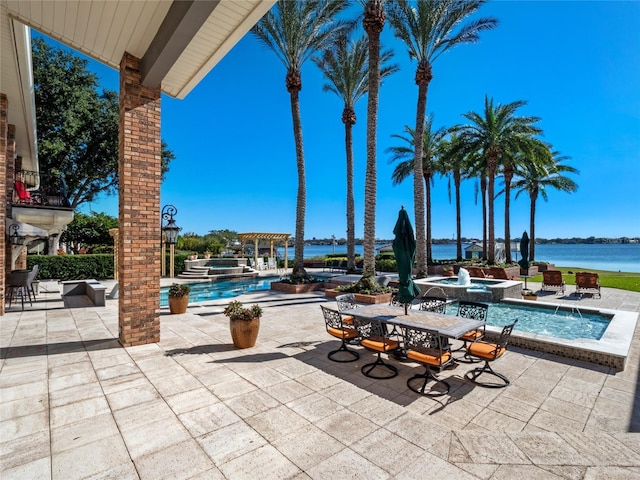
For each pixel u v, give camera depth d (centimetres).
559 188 2603
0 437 276
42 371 428
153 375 418
